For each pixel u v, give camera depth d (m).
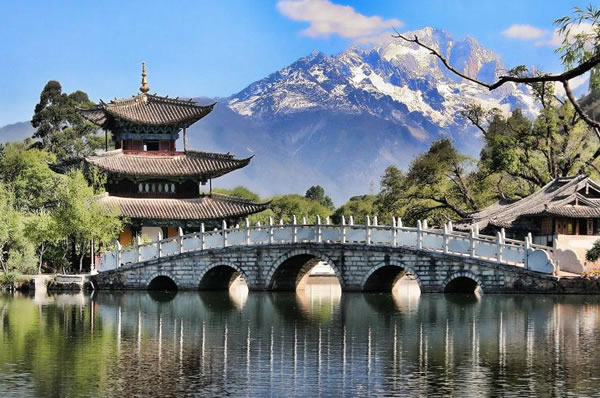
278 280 82.69
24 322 57.56
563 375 38.19
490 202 111.81
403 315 59.53
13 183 121.31
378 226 75.31
